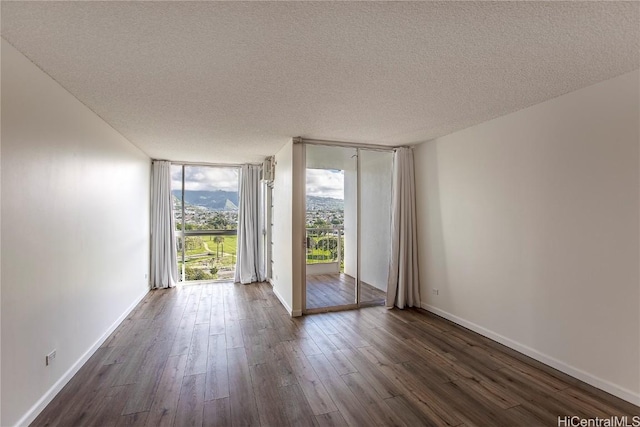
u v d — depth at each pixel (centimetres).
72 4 144
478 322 340
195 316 397
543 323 272
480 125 334
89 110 286
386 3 144
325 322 376
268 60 198
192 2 143
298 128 352
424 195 422
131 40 175
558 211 260
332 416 201
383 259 459
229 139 404
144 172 498
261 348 302
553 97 261
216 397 221
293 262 402
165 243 548
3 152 176
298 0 142
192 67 207
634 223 214
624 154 218
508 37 173
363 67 207
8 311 178
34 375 200
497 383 240
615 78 223
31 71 199
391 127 348
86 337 277
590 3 144
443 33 169
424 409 208
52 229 223
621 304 221
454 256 373
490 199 324
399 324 369
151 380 243
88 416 200
